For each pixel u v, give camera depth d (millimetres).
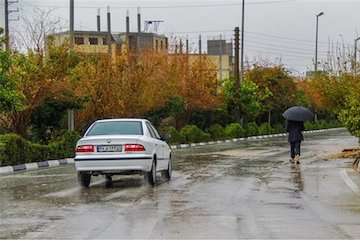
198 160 29531
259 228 11633
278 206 14445
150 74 43406
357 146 39906
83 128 36969
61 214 13438
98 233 11273
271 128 64250
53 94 32750
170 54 51406
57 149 30906
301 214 13273
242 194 16656
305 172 22703
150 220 12586
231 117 58406
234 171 23516
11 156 26766
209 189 17844
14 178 22203
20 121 32906
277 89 64438
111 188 18438
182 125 52156
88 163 18562
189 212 13570
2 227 11906
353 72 37500
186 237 10820
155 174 19250
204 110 53562
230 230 11438
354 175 21312
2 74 27281
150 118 43969
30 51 32875
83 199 15906
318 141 47688
